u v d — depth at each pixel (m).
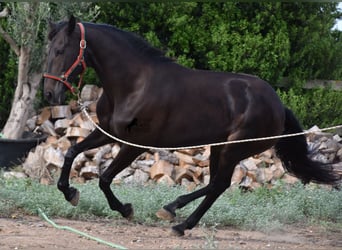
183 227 10.09
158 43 17.03
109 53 10.06
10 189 11.88
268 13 17.56
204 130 10.12
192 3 17.27
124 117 9.99
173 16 17.14
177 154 15.18
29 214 11.03
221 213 11.60
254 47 17.11
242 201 12.75
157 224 11.12
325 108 17.59
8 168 15.02
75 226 10.32
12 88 17.38
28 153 15.38
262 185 14.67
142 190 12.73
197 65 17.83
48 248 8.45
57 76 9.87
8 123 15.80
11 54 16.95
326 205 12.91
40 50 16.03
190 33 17.38
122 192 12.33
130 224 10.97
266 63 17.19
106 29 10.20
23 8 15.46
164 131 10.05
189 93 10.07
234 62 17.11
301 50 18.02
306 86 18.17
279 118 10.35
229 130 10.17
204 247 8.98
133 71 10.05
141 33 17.59
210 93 10.13
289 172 10.98
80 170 14.85
